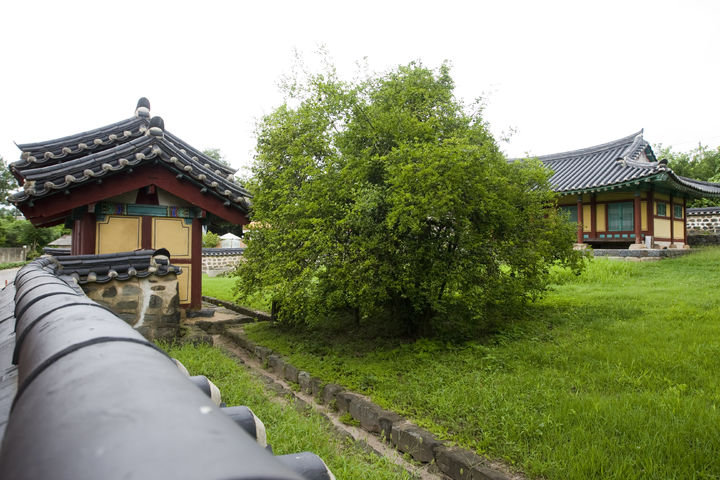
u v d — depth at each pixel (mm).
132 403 614
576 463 3021
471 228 6047
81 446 506
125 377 736
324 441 3846
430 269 5773
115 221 8164
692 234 20234
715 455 2992
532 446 3414
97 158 7309
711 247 17922
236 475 386
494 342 6160
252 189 8086
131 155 7441
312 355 6375
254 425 1551
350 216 5539
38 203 6906
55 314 1504
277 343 7184
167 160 7609
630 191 16875
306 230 5758
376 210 5688
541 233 6762
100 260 6457
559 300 8750
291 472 504
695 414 3520
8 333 2201
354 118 6223
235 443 528
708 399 3842
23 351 1284
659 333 5855
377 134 6035
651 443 3158
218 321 8867
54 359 937
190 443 485
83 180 6938
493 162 6125
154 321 6648
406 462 3764
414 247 5781
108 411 589
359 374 5367
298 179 6863
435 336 6676
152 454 446
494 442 3533
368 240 5590
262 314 9688
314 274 5965
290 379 5945
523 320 7215
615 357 5027
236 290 8562
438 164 5059
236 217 8344
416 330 6859
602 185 16047
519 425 3629
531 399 4082
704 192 17609
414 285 5777
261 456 508
